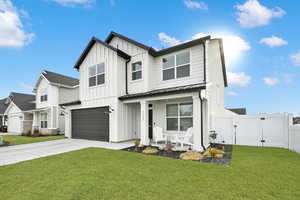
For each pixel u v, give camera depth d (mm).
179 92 8305
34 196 3488
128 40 11789
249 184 3932
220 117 10422
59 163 5867
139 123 11875
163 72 10992
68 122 14164
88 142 11133
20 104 23297
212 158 6379
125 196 3441
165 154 7273
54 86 19562
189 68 9930
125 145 9703
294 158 6324
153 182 4105
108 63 11523
